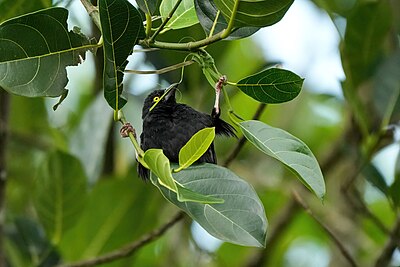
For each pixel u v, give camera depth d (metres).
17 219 11.68
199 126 8.41
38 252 11.63
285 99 6.52
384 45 11.72
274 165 15.00
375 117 11.24
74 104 15.78
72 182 11.38
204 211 6.28
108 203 12.16
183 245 13.85
